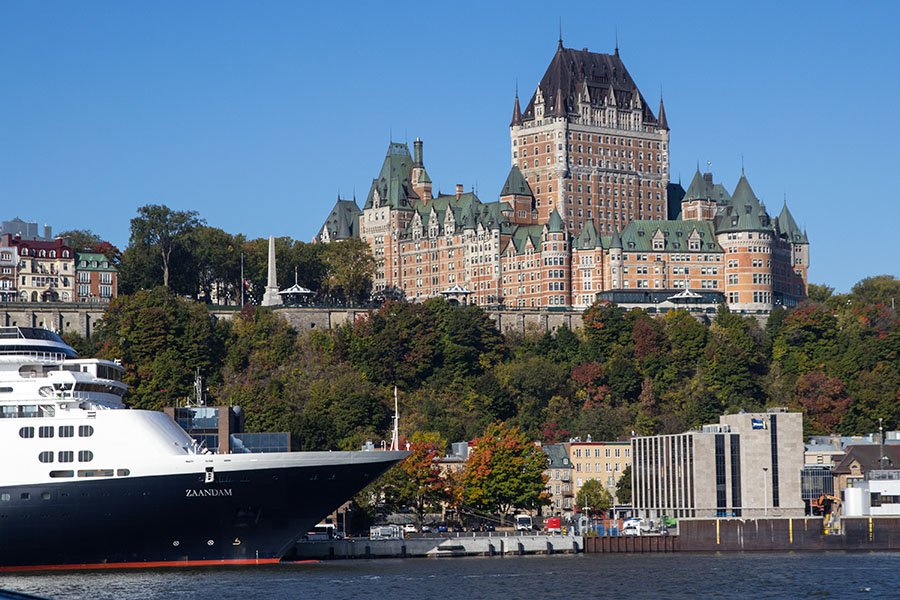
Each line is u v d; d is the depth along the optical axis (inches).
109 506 5920.3
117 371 6476.4
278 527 6176.2
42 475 5880.9
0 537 5866.1
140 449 5954.7
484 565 7032.5
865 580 6520.7
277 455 6092.5
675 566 7116.1
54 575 5949.8
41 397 6008.9
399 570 6702.8
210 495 6038.4
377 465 6245.1
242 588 5762.8
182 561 6112.2
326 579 6200.8
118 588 5674.2
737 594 6033.5
